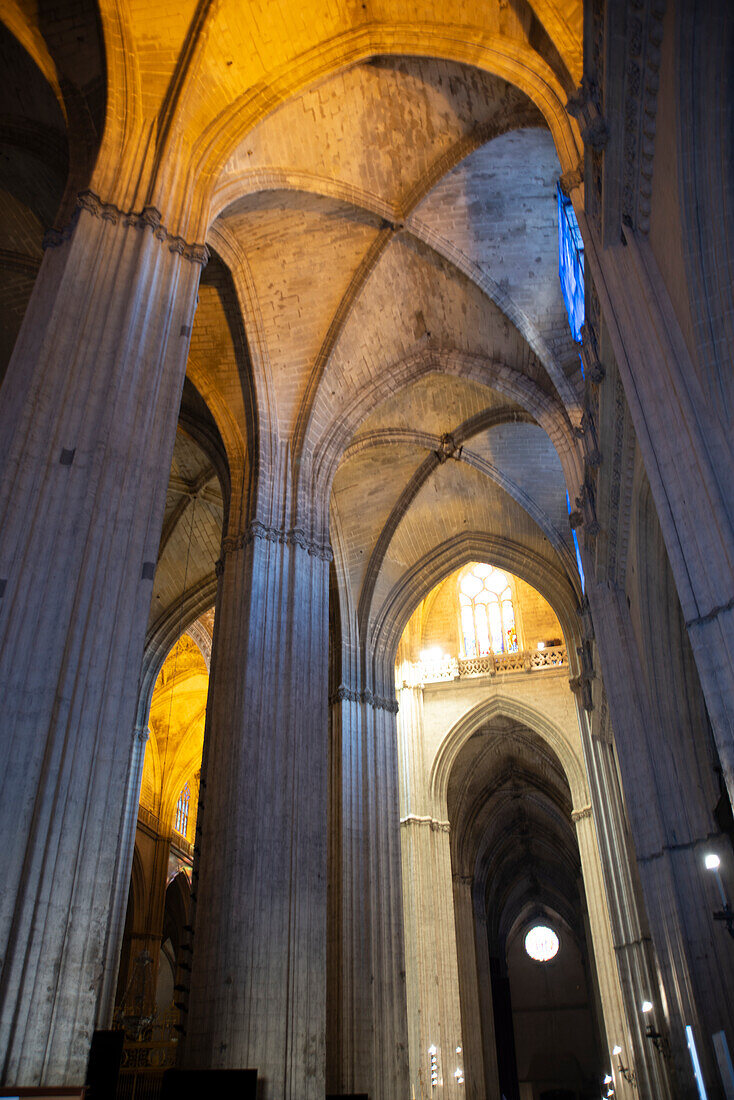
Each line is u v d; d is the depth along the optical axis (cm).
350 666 2439
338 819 2166
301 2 1410
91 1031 748
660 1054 1919
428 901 2845
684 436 811
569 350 1853
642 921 2158
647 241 971
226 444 1864
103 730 857
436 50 1452
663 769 1364
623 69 915
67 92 1314
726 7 762
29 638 838
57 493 921
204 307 1848
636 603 1431
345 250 1870
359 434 2261
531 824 4666
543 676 3216
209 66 1380
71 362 1006
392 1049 1859
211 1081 1182
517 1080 4609
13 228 1623
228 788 1446
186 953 1393
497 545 2706
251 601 1633
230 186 1505
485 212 1794
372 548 2567
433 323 2048
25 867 756
